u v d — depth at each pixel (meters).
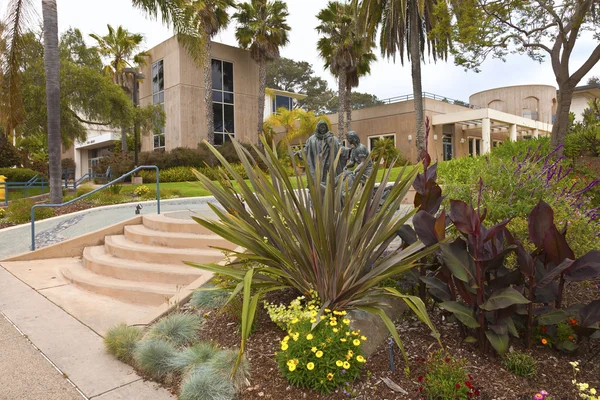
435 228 2.87
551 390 2.34
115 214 9.30
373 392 2.41
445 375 2.33
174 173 20.16
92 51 19.00
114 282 5.07
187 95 23.78
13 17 10.68
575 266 2.64
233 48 26.05
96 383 2.76
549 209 2.68
